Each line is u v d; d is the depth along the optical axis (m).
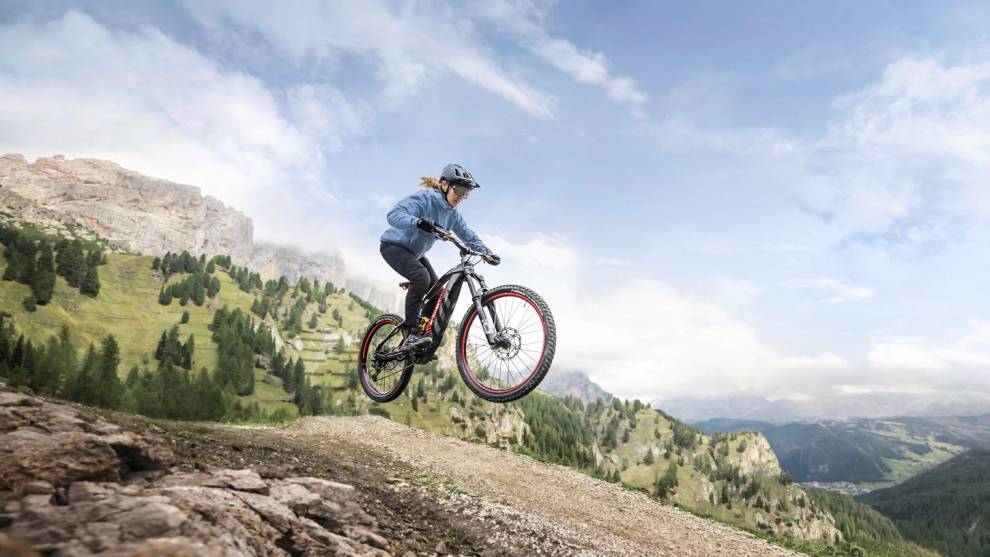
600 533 12.56
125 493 3.76
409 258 5.89
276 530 4.16
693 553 13.12
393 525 7.42
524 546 8.70
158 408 80.88
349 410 166.62
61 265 186.88
